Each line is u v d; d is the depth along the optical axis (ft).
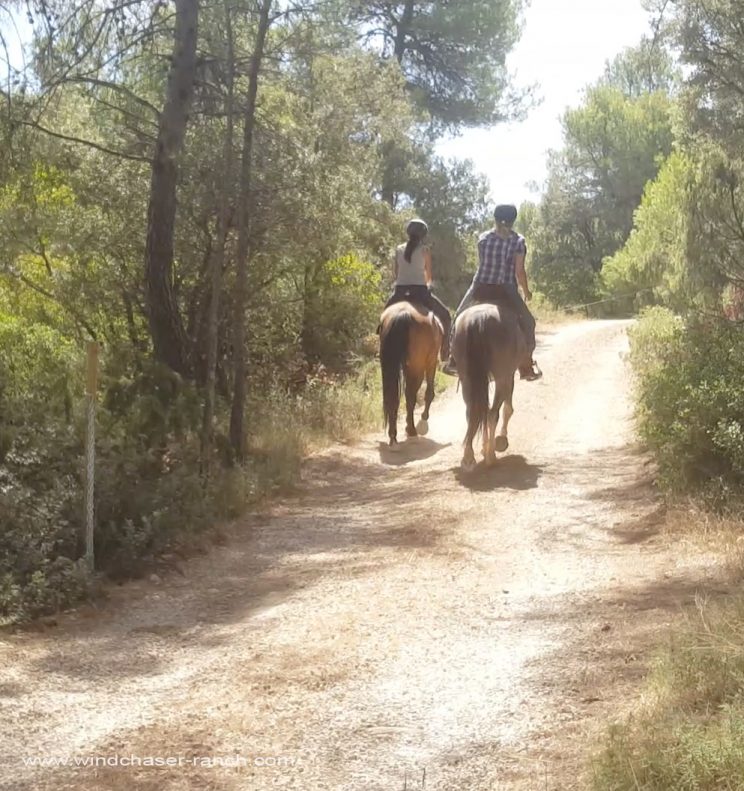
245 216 48.26
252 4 47.26
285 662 24.02
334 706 21.07
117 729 20.36
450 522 37.45
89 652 25.68
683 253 64.03
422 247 54.24
